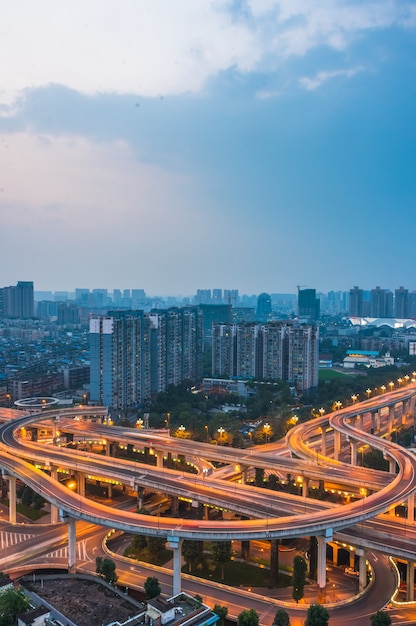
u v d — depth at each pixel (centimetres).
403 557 17025
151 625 14300
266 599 16712
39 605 16338
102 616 15775
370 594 17138
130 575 18512
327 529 17288
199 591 17375
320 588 17350
